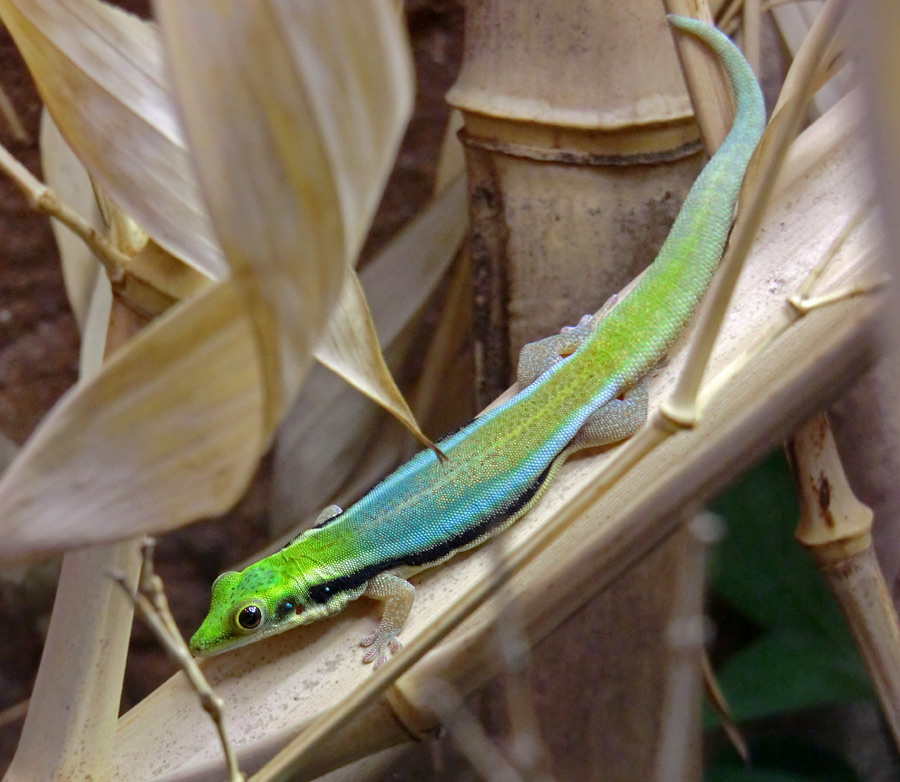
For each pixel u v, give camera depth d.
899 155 0.20
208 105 0.24
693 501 0.30
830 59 0.31
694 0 0.32
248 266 0.25
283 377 0.27
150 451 0.29
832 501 0.32
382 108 0.25
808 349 0.30
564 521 0.29
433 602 0.32
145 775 0.31
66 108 0.30
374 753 0.31
